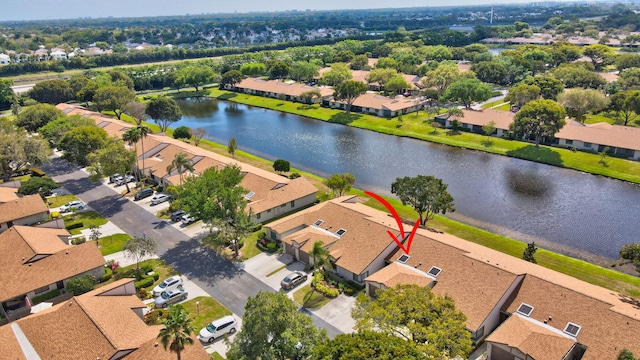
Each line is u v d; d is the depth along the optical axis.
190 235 71.31
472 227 72.81
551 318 45.06
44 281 55.47
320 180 94.38
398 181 67.69
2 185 86.12
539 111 105.69
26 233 62.88
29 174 101.06
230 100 186.00
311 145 121.56
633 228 72.19
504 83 189.50
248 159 109.19
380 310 40.56
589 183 90.94
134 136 88.25
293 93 174.75
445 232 70.44
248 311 39.41
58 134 106.94
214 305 53.59
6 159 88.50
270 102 175.25
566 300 45.88
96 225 74.81
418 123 135.50
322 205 71.38
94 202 84.94
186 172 89.62
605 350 40.47
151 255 62.59
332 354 34.81
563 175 95.44
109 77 184.38
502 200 83.75
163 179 89.44
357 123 140.12
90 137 94.88
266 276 59.66
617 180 92.06
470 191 88.06
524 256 59.72
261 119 153.25
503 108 148.50
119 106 142.50
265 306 38.25
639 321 41.25
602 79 152.00
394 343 35.53
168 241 69.56
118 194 88.62
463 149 114.19
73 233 72.06
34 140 94.19
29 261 57.12
